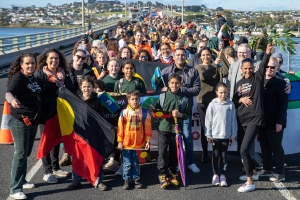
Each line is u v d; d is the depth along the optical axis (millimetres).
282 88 5992
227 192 5836
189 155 6648
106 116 6406
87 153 5902
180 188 6004
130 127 5887
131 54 9852
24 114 5445
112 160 6656
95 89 6500
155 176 6488
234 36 14461
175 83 6090
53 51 6121
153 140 7020
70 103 5980
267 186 6059
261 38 6895
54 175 6328
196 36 15727
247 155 5895
